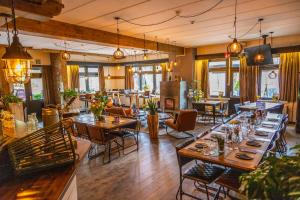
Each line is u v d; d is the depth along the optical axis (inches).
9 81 83.7
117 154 182.4
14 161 62.1
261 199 42.9
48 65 375.2
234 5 144.4
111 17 166.7
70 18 167.8
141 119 303.6
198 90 324.5
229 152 99.0
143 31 218.5
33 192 55.8
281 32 241.6
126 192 122.6
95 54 420.2
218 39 278.7
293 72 269.9
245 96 312.0
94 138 172.7
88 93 432.8
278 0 136.9
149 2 134.8
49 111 95.5
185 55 354.0
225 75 339.6
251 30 226.5
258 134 126.0
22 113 212.1
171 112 341.7
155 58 444.5
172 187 127.1
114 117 203.6
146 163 162.6
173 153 183.2
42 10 79.4
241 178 47.7
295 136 221.6
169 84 343.6
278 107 242.1
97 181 136.0
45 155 65.7
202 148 104.2
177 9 149.6
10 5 72.9
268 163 47.3
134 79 500.1
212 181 99.2
